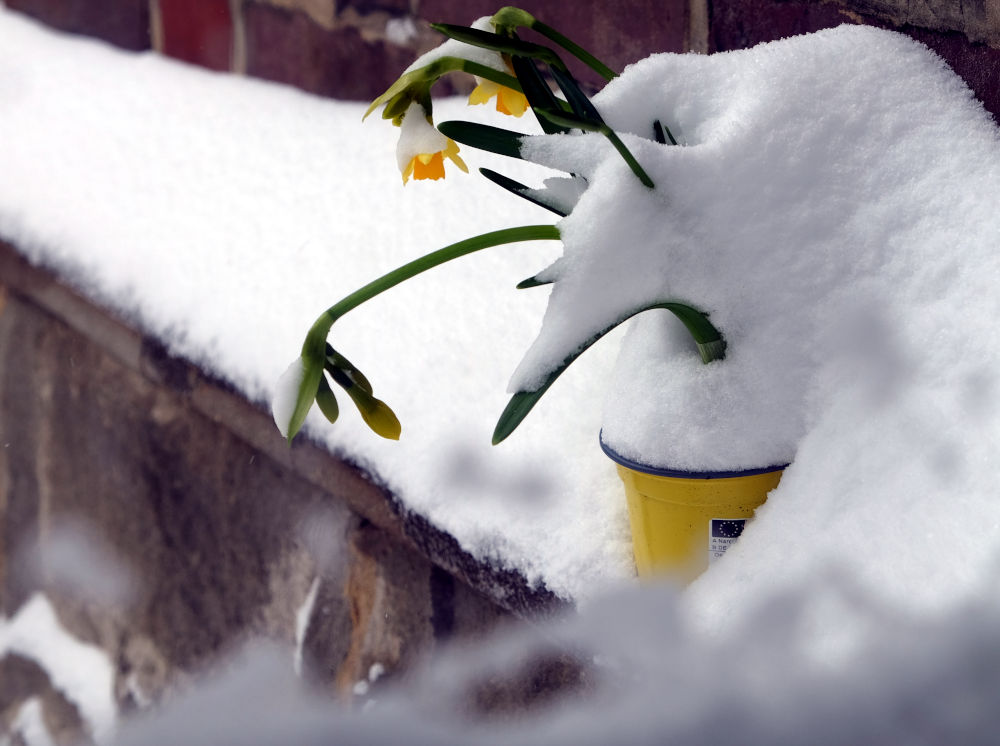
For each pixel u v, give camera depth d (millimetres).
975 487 1732
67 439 2967
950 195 1811
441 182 2312
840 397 1799
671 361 1825
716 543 1828
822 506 1781
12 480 3258
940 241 1802
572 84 1797
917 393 1773
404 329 2148
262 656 2398
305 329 2193
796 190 1811
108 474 2822
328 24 2705
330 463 2141
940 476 1745
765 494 1819
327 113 2740
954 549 1726
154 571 2717
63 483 3029
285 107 2846
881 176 1821
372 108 1794
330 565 2254
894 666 1724
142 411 2625
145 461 2650
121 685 2893
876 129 1830
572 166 1791
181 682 2670
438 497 1988
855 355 1799
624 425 1824
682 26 2135
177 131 2889
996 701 1708
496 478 1973
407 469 2025
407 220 2279
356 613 2225
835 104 1826
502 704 2059
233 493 2393
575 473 1949
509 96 1846
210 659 2564
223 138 2773
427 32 2426
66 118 3152
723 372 1809
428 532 1996
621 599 1848
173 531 2613
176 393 2371
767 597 1775
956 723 1716
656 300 1790
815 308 1811
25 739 3158
